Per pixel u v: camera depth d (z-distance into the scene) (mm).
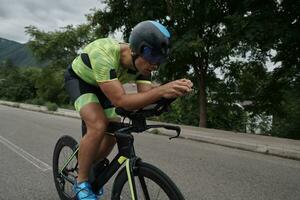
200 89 15430
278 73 14273
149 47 2850
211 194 4992
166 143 9484
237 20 11531
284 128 16250
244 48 12609
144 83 3287
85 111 3250
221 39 12617
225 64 15547
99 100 3355
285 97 15281
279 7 11906
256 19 11438
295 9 11594
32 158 6945
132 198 2793
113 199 3096
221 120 18203
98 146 3279
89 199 3301
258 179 5902
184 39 12945
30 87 42625
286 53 12922
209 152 8312
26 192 4797
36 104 31391
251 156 8062
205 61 15047
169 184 2682
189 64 15469
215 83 16469
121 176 3045
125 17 15203
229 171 6379
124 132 2957
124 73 3256
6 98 43750
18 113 19312
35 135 10203
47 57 34844
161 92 2639
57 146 4156
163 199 2754
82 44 34688
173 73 15539
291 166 7094
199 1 12664
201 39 12836
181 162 6988
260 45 11570
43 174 5727
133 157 2924
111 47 3078
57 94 35281
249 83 16062
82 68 3258
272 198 4938
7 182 5254
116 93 2906
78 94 3312
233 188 5316
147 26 2861
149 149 8398
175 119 18547
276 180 5891
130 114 2906
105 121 3270
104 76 2969
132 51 2994
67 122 14617
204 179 5758
